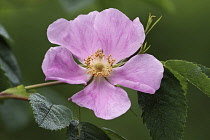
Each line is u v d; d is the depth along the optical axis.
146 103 0.36
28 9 0.59
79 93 0.36
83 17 0.37
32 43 0.61
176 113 0.35
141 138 0.63
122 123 0.63
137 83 0.35
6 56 0.45
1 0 0.54
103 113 0.35
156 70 0.35
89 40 0.37
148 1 0.52
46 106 0.35
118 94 0.36
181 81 0.36
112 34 0.37
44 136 0.56
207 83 0.35
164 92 0.36
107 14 0.37
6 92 0.38
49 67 0.36
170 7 0.52
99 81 0.37
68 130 0.36
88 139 0.36
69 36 0.37
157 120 0.35
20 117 0.52
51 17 0.61
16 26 0.60
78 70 0.37
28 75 0.59
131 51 0.37
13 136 0.55
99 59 0.37
